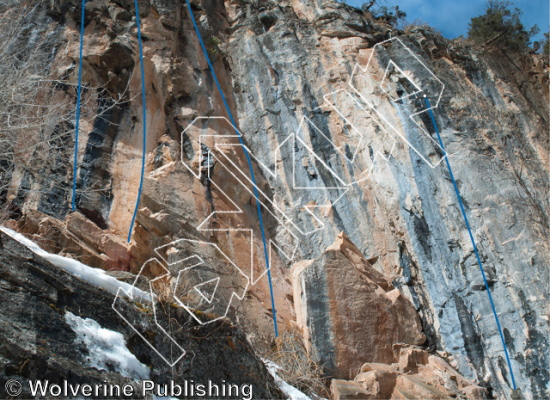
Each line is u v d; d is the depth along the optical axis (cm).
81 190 771
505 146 966
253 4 1270
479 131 979
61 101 846
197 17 1145
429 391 602
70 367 388
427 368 662
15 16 910
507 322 738
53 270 447
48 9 948
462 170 895
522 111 1085
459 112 1011
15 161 738
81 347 413
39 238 670
